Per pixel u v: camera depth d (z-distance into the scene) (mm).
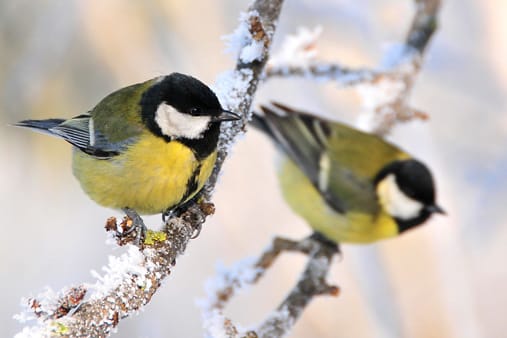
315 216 10297
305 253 8281
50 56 11828
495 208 13164
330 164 10242
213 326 6004
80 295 4824
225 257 12867
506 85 13648
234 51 6797
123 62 11977
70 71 11852
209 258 12875
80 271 12836
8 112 11789
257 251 12883
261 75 6871
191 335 12211
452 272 11344
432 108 13977
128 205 7270
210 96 6555
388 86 9570
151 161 6781
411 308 11383
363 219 10062
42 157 12516
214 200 13141
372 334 12195
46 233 12914
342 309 12477
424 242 11867
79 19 11898
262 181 13336
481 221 13125
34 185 12750
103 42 11883
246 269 7406
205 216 6707
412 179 10047
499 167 13383
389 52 9609
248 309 12758
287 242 8086
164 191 6910
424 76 13664
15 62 11750
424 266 11680
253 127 11055
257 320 12648
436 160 11891
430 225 11844
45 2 11898
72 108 11828
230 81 6789
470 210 13195
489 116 13781
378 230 10203
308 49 8406
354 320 12352
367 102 9914
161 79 7031
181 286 12773
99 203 7480
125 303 5020
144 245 5809
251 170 13367
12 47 11766
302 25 13430
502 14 13797
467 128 13836
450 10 14008
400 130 12047
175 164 6758
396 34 13320
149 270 5449
